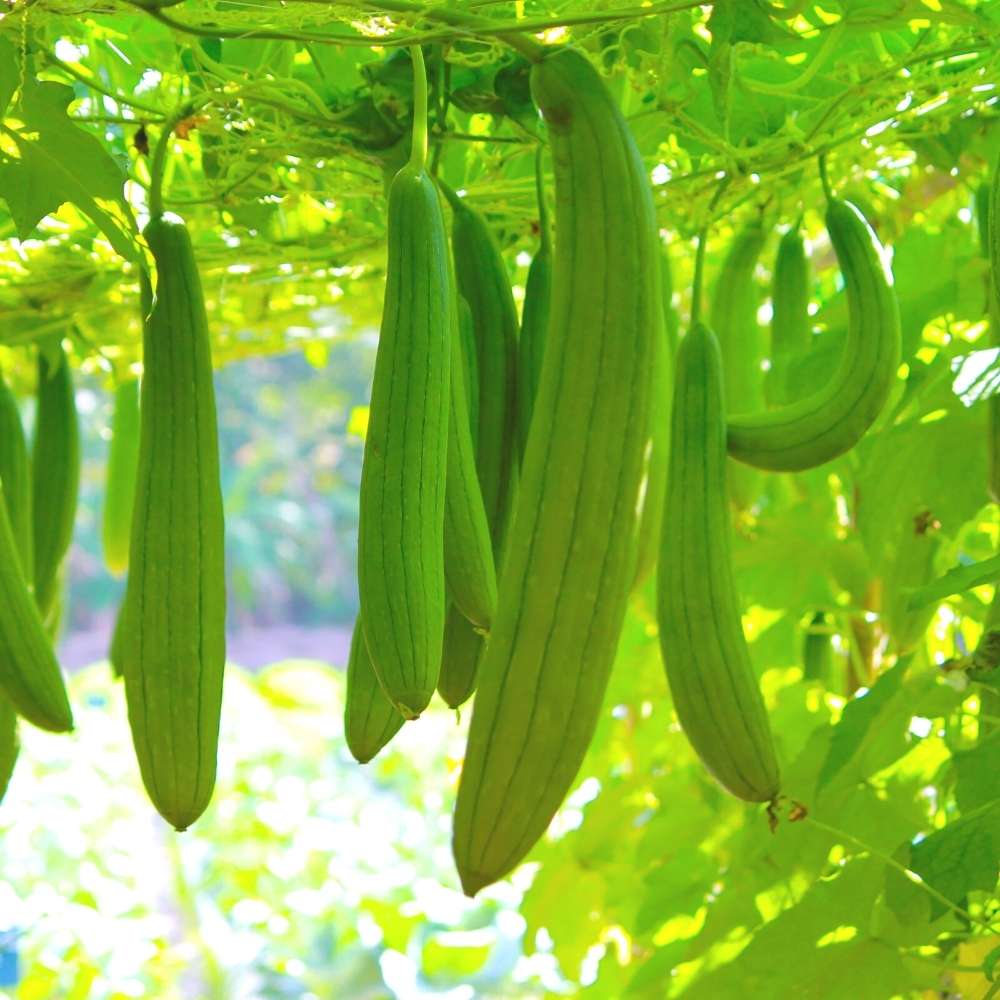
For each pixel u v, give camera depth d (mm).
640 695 3162
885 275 2064
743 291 2486
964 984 2389
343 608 18562
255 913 4148
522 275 3172
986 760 2229
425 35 1925
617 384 1823
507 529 2086
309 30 2242
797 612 2787
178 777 1960
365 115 2264
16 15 2037
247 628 18531
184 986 4613
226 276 2809
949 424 2414
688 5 1944
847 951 2309
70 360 3234
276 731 4406
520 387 2105
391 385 1902
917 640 2510
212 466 2000
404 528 1888
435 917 4094
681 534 1965
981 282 2486
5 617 2084
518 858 1811
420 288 1910
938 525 2498
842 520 2918
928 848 2205
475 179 2539
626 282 1832
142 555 1974
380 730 1992
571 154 1851
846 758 2309
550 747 1807
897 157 2709
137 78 2418
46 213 2074
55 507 2467
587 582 1812
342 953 4570
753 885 2537
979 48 2301
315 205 2666
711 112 2383
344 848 4184
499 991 4672
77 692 4355
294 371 17391
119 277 2699
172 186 2592
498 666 1816
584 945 3338
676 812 2967
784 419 2018
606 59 2289
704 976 2350
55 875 4113
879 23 2211
